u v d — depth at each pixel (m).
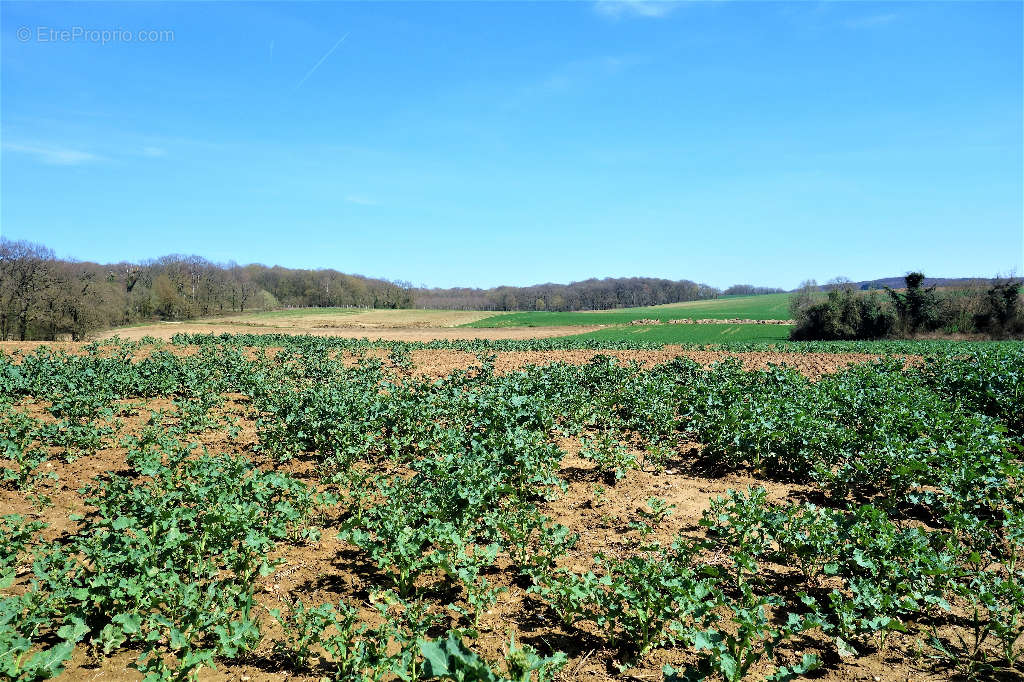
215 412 18.03
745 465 13.31
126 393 20.00
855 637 6.59
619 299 154.25
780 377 20.61
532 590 7.11
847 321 61.12
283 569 8.17
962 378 20.44
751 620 5.96
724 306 134.25
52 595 6.20
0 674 5.07
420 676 5.48
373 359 29.31
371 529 8.70
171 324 80.50
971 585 7.05
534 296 153.25
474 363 29.23
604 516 10.27
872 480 11.02
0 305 56.66
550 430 15.80
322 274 138.50
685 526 9.80
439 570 8.02
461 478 9.86
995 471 10.44
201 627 6.05
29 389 19.33
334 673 5.94
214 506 8.65
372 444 13.76
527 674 5.29
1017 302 55.69
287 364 27.89
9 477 10.82
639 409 16.69
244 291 110.31
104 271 84.12
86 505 10.11
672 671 5.60
